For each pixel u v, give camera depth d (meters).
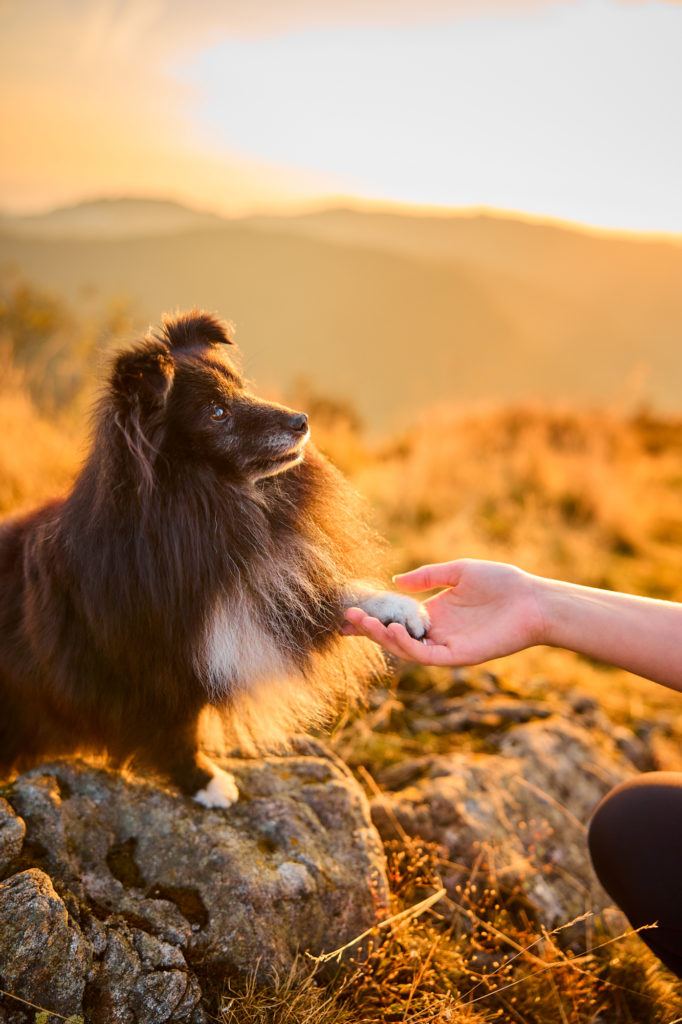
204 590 0.98
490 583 0.94
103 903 0.90
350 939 0.97
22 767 1.10
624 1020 1.04
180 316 1.16
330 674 1.06
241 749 1.15
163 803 1.00
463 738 1.37
